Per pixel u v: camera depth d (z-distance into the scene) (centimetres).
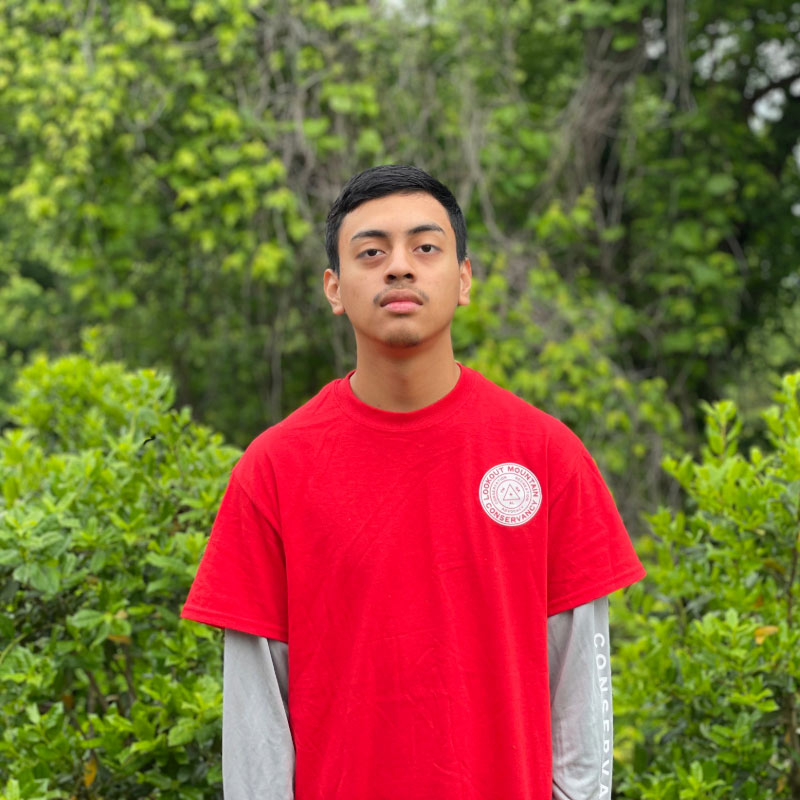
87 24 530
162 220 602
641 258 638
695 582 232
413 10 566
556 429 136
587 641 134
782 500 214
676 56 613
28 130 543
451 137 583
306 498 132
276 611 134
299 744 132
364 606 128
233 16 542
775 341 745
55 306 841
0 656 204
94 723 195
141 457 240
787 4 643
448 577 129
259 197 557
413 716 127
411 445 132
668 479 569
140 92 541
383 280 128
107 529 211
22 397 316
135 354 680
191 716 191
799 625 219
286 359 678
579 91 620
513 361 541
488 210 563
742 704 205
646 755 236
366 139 547
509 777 128
